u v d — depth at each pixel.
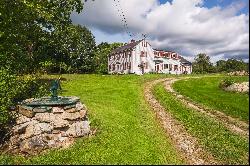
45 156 15.36
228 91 38.16
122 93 35.84
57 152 15.91
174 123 22.14
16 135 16.42
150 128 20.55
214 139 18.66
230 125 22.34
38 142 16.25
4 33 20.56
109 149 16.41
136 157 15.41
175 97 34.12
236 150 16.89
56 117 17.59
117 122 21.61
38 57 28.03
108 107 26.81
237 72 66.62
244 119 23.89
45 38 31.33
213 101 31.17
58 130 17.33
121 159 15.16
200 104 30.08
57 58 54.97
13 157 15.16
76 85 42.50
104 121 21.59
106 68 90.25
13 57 20.92
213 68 103.12
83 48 79.31
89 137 18.19
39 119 17.17
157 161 14.98
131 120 22.41
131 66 84.62
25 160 14.88
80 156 15.49
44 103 17.64
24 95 20.92
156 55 91.69
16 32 22.39
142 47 85.44
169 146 17.12
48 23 33.00
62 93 34.94
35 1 22.98
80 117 18.61
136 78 53.84
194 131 20.14
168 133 19.59
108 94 34.88
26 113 17.22
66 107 18.11
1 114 16.47
